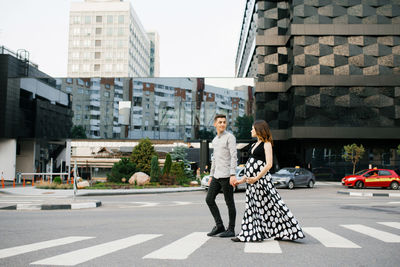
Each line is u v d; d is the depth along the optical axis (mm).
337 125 36969
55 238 5422
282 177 24781
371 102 37062
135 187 23562
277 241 4996
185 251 4312
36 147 41094
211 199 5523
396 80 36938
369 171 25453
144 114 40875
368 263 3725
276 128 40312
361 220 7641
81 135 40594
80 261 3787
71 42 101625
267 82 40844
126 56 100625
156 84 41125
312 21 37781
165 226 6836
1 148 37562
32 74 41312
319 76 37312
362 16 37562
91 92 41094
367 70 37219
